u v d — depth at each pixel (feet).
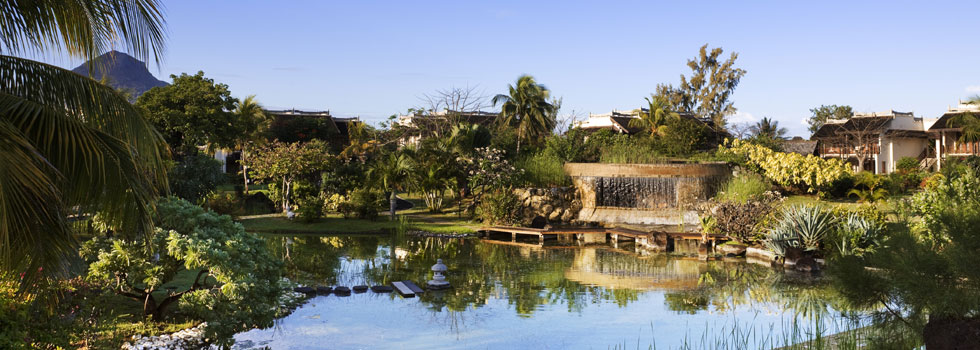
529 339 33.27
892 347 21.98
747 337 32.40
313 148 107.34
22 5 21.49
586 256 64.59
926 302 19.36
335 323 36.37
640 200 96.12
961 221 19.65
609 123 190.90
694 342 32.37
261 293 34.30
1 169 17.43
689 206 90.84
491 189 95.66
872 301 21.53
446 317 37.88
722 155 107.86
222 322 30.99
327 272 53.42
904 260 19.86
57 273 21.57
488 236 82.64
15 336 22.88
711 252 67.00
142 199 21.91
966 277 19.12
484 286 47.67
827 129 191.21
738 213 68.59
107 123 22.40
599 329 35.17
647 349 31.37
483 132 115.85
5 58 21.04
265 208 103.50
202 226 33.91
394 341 32.89
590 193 98.07
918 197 43.65
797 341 31.48
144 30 22.99
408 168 94.79
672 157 119.65
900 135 179.93
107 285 31.30
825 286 47.29
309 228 84.69
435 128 144.77
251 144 155.63
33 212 19.54
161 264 32.65
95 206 21.04
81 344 28.22
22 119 19.58
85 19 22.36
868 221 58.13
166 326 32.60
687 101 244.22
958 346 19.33
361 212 92.48
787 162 98.73
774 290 45.85
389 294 44.70
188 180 84.84
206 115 124.36
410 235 82.17
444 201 111.14
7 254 18.58
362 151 163.94
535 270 55.36
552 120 144.87
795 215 61.21
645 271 54.80
